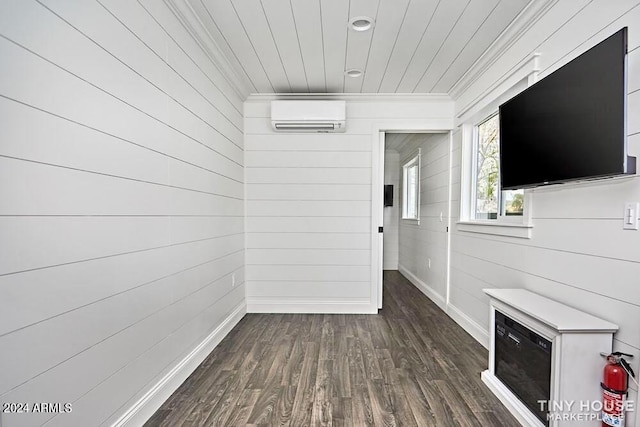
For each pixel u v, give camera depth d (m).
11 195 1.09
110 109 1.56
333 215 3.94
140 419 1.81
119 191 1.62
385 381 2.34
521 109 2.14
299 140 3.93
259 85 3.55
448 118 3.87
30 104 1.15
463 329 3.39
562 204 1.93
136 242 1.76
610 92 1.43
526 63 2.29
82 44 1.38
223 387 2.26
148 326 1.89
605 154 1.46
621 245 1.52
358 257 3.96
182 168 2.30
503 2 2.11
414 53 2.82
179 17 2.21
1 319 1.05
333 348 2.91
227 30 2.48
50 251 1.23
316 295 3.97
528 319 1.82
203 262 2.68
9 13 1.08
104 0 1.51
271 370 2.50
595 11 1.71
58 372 1.26
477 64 2.98
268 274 3.98
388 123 3.90
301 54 2.85
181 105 2.28
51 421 1.23
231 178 3.43
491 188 3.13
